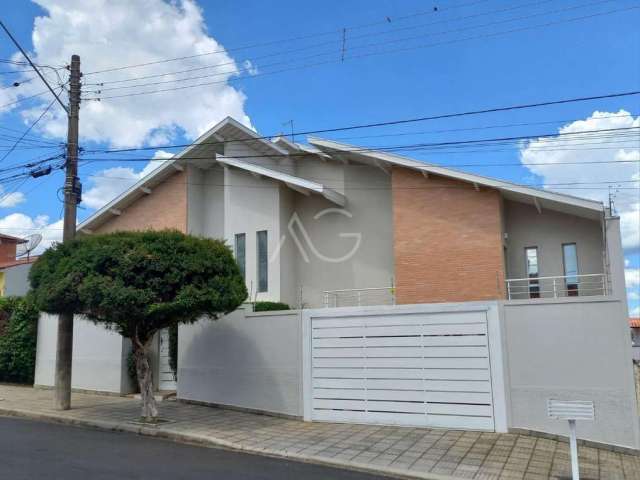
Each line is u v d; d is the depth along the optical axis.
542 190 14.94
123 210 22.36
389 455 9.74
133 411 14.04
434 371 12.21
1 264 32.75
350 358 13.04
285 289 18.89
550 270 16.25
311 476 8.48
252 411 14.12
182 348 15.88
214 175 21.52
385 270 18.25
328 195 18.30
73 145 14.82
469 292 16.03
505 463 9.31
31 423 12.95
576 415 8.19
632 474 8.98
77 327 18.52
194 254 11.81
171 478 7.96
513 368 11.57
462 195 16.59
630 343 10.74
